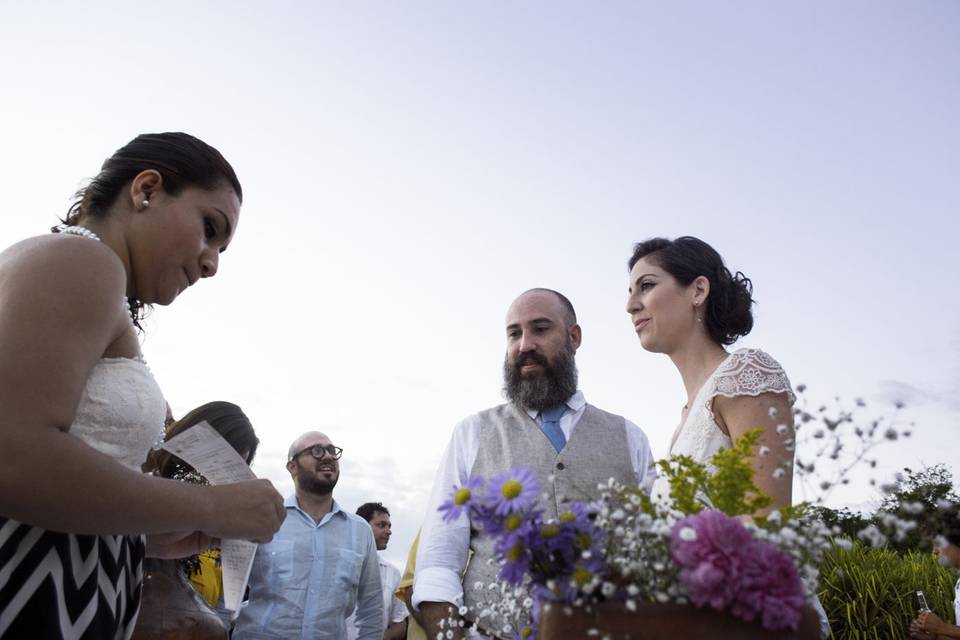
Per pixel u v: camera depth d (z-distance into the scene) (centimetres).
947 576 673
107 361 150
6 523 136
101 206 166
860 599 652
